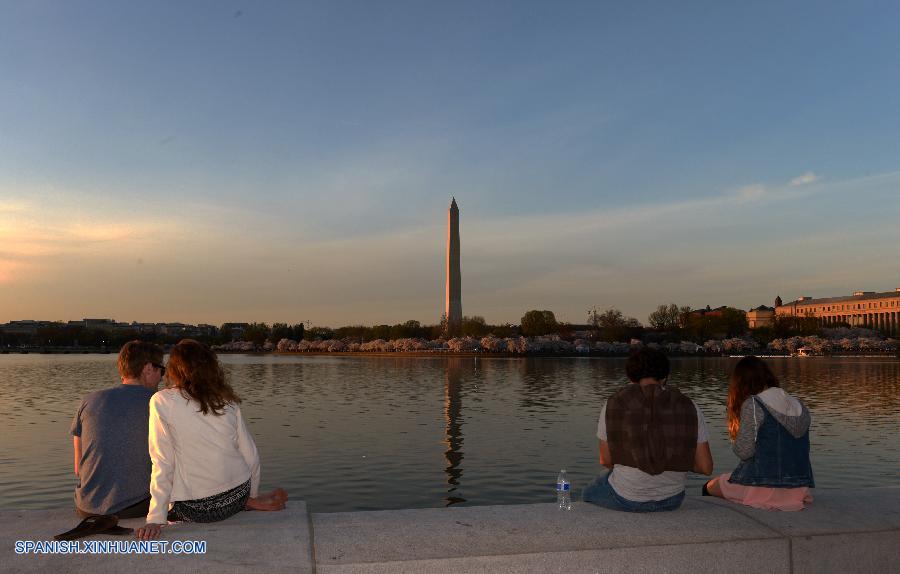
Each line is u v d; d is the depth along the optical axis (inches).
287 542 225.3
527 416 1531.7
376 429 1315.2
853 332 7859.3
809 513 264.7
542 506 271.9
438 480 856.3
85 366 4350.4
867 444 1124.5
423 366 4256.9
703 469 267.0
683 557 229.9
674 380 2906.0
